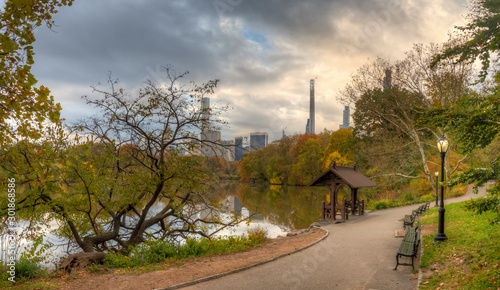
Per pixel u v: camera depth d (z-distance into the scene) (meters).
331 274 10.95
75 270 11.35
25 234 13.59
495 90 8.71
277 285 9.89
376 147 40.94
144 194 16.55
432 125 9.44
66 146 12.23
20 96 6.26
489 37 8.85
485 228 13.38
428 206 27.19
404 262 11.99
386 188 44.59
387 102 37.69
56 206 13.20
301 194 62.72
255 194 63.94
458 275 9.01
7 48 5.43
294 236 20.47
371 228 21.34
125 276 10.90
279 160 86.56
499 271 8.29
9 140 8.03
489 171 8.07
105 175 14.23
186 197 16.89
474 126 8.62
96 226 15.71
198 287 9.84
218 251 14.95
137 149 16.50
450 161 40.66
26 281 10.29
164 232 17.50
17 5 5.61
